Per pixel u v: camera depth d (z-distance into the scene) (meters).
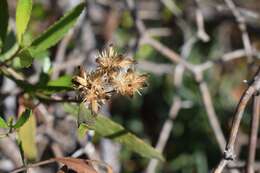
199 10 0.65
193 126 0.81
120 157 0.76
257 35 0.86
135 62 0.37
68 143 0.57
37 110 0.53
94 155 0.50
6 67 0.41
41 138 0.55
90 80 0.36
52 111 0.56
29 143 0.41
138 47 0.61
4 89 0.52
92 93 0.36
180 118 0.81
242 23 0.61
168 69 0.73
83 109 0.36
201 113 0.80
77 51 0.65
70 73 0.60
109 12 0.73
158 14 0.81
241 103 0.39
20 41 0.39
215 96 0.82
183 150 0.80
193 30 0.80
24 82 0.41
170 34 0.75
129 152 0.77
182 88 0.75
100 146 0.60
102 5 0.74
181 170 0.80
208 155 0.80
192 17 0.78
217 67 0.83
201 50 0.86
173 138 0.81
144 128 0.82
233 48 0.89
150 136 0.82
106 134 0.41
